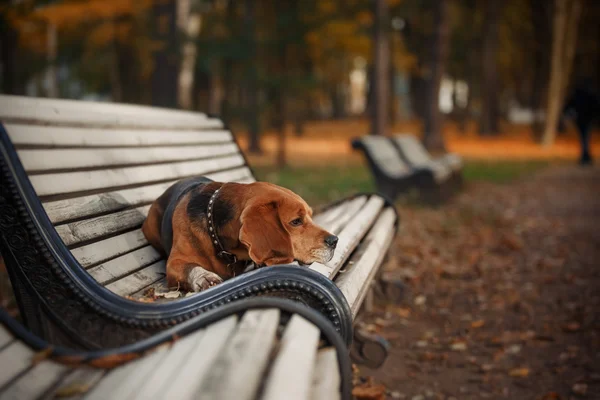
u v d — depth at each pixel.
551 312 5.94
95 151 3.71
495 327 5.58
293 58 18.11
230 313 2.34
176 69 16.11
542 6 35.31
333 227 4.09
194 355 2.04
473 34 41.16
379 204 5.61
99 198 3.50
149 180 4.09
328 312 2.59
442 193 11.52
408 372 4.64
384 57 21.72
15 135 3.15
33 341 2.39
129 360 2.29
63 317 2.89
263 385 1.80
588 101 20.45
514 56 43.78
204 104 33.94
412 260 7.73
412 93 50.59
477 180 15.90
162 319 2.72
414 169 10.80
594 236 9.26
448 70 44.72
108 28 21.44
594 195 13.45
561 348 5.09
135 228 3.72
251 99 19.09
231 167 5.58
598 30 43.31
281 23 17.34
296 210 3.07
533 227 9.90
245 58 17.27
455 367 4.75
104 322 2.82
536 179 16.42
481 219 10.35
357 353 4.09
